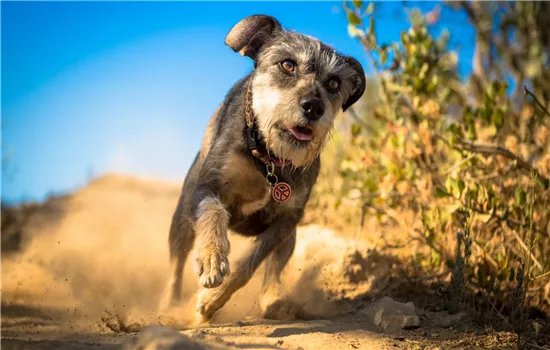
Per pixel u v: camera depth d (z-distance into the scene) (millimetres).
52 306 1216
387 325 1047
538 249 1229
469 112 1415
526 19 1891
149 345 769
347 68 1177
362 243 1343
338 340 947
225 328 1007
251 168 1110
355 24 1493
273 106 1077
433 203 1311
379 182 1494
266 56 1121
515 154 1312
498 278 1168
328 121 1092
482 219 1195
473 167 1330
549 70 1833
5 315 1120
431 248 1272
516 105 1826
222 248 1006
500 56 1949
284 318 1150
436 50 1654
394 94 1530
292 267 1290
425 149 1387
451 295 1137
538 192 1271
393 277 1271
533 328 1053
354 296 1215
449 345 968
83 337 945
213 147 1131
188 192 1250
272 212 1145
